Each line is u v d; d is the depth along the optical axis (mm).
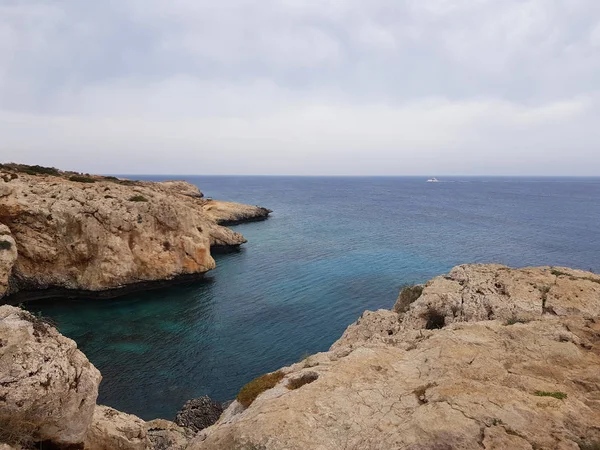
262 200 187625
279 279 54219
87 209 46031
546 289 19703
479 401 9461
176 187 168000
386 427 8906
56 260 44938
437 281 23094
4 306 10828
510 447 7711
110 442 13289
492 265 24281
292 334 35906
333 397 10227
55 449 10461
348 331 21891
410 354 13359
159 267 50156
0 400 8891
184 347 33188
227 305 43906
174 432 18750
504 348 13133
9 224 42906
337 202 179750
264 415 9508
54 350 10305
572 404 9359
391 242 80062
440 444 8016
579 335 14094
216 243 71562
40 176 57281
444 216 124312
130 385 27141
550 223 107438
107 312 41625
